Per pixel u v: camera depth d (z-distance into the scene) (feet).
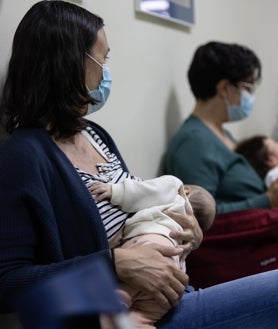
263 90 9.02
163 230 3.57
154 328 3.22
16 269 3.00
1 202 3.04
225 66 6.20
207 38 7.35
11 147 3.22
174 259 3.43
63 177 3.27
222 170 6.00
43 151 3.28
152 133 6.15
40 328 1.28
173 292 3.18
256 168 6.84
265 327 3.35
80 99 3.58
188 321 3.32
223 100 6.39
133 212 3.72
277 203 5.96
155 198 3.72
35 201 3.06
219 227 5.30
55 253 3.15
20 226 3.05
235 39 8.14
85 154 3.90
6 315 3.87
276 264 5.35
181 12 6.55
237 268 5.27
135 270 3.09
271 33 9.25
